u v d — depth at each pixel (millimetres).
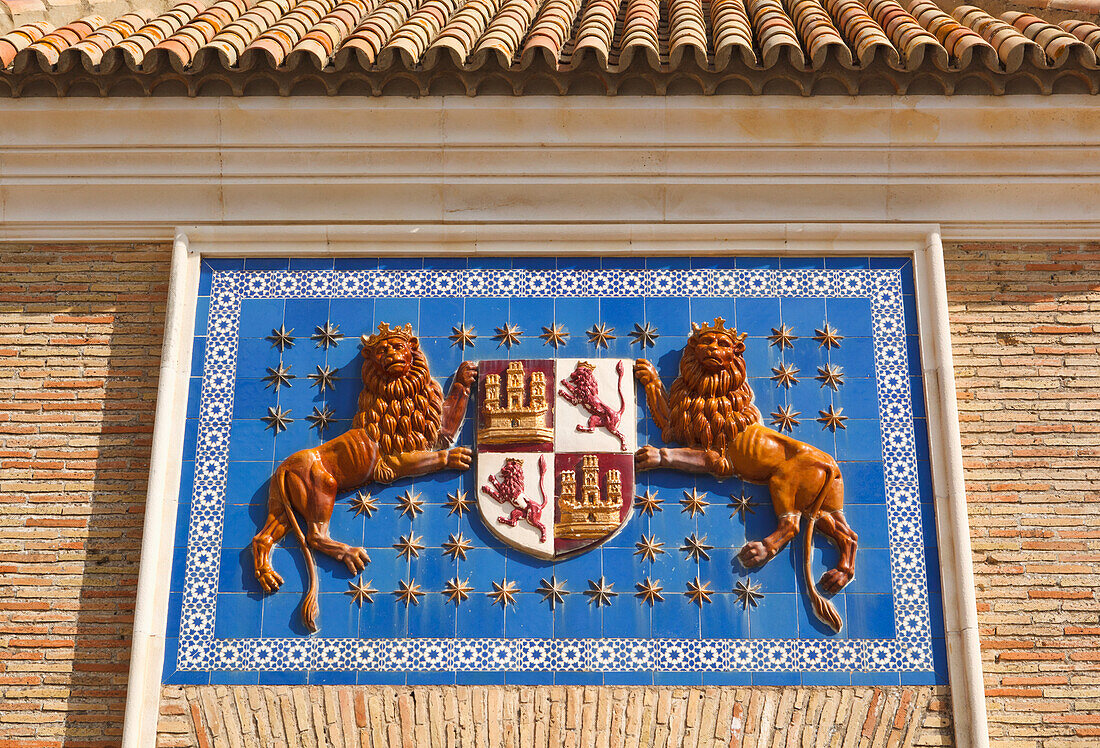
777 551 6617
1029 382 7062
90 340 7203
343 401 7012
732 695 6383
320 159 7258
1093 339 7145
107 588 6691
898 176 7242
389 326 7152
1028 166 7254
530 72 7066
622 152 7211
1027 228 7316
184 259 7203
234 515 6762
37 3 7895
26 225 7367
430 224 7285
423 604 6574
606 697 6383
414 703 6391
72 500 6863
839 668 6430
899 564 6629
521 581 6598
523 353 7070
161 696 6398
